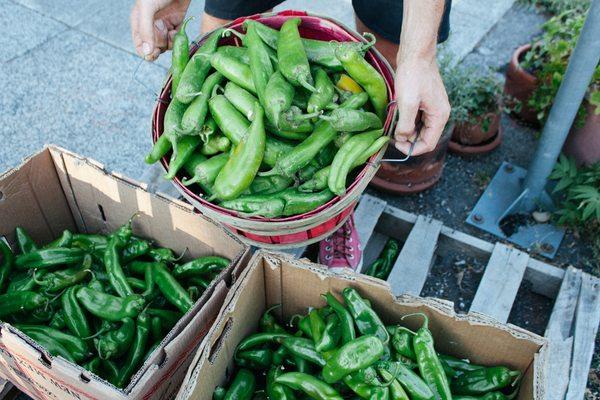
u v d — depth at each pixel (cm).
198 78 101
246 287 95
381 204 136
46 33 193
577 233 144
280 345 105
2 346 94
